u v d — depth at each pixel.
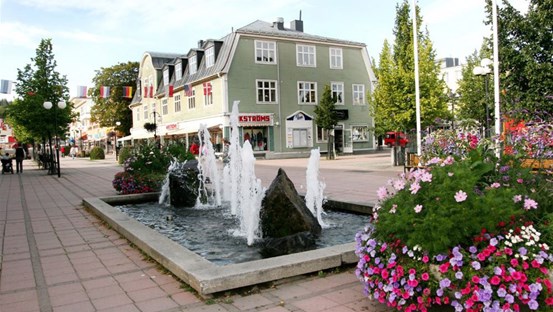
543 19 12.46
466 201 3.48
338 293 4.32
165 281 4.88
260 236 6.96
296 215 6.66
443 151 6.46
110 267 5.54
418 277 3.46
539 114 10.62
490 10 13.66
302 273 4.71
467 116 26.52
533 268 3.19
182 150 13.99
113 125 59.47
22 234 7.86
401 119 20.84
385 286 3.58
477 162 4.34
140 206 11.12
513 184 4.16
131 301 4.33
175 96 43.66
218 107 35.59
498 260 3.23
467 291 3.20
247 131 36.16
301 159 33.81
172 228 8.09
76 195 13.97
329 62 40.12
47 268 5.62
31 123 24.95
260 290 4.46
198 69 39.41
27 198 13.53
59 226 8.52
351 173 18.30
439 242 3.35
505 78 13.34
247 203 7.52
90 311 4.12
